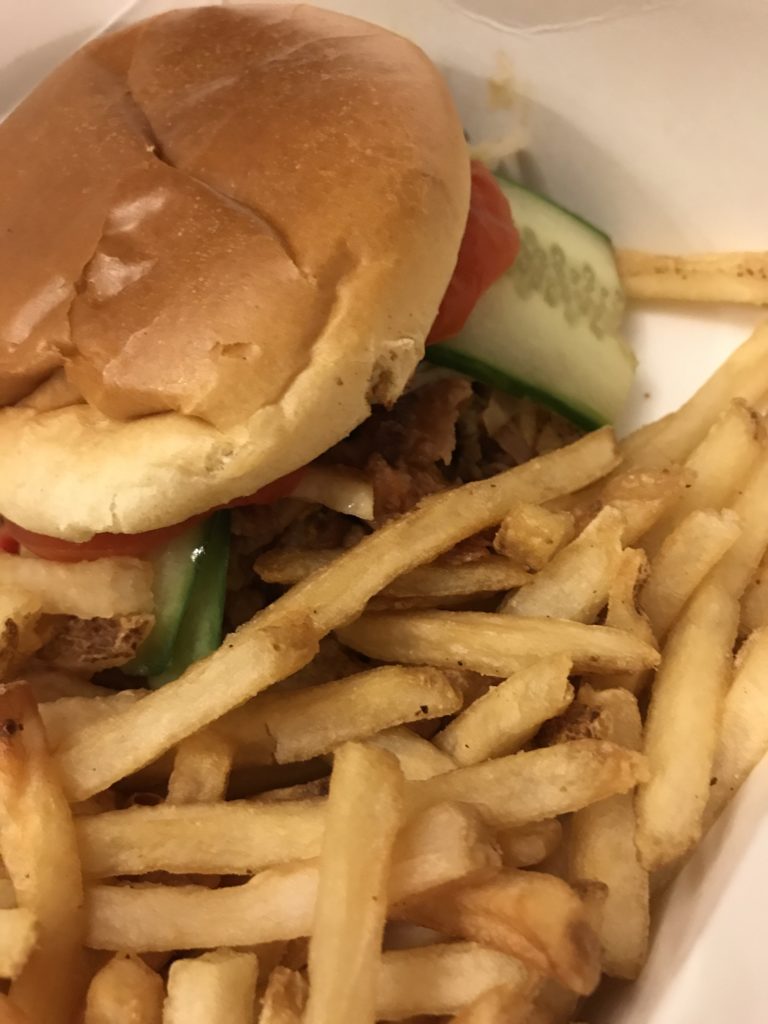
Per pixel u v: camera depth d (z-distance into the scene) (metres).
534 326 0.22
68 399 0.18
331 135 0.17
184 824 0.15
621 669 0.16
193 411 0.16
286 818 0.15
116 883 0.16
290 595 0.17
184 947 0.15
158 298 0.17
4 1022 0.14
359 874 0.14
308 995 0.14
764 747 0.16
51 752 0.16
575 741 0.15
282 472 0.17
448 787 0.15
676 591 0.18
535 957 0.13
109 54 0.21
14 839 0.15
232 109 0.18
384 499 0.20
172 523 0.17
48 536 0.19
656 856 0.15
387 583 0.17
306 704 0.17
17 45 0.25
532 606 0.18
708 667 0.17
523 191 0.23
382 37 0.20
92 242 0.18
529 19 0.22
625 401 0.24
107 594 0.19
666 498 0.18
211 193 0.17
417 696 0.16
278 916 0.15
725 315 0.23
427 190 0.17
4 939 0.14
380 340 0.17
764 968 0.13
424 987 0.14
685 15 0.20
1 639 0.17
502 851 0.15
